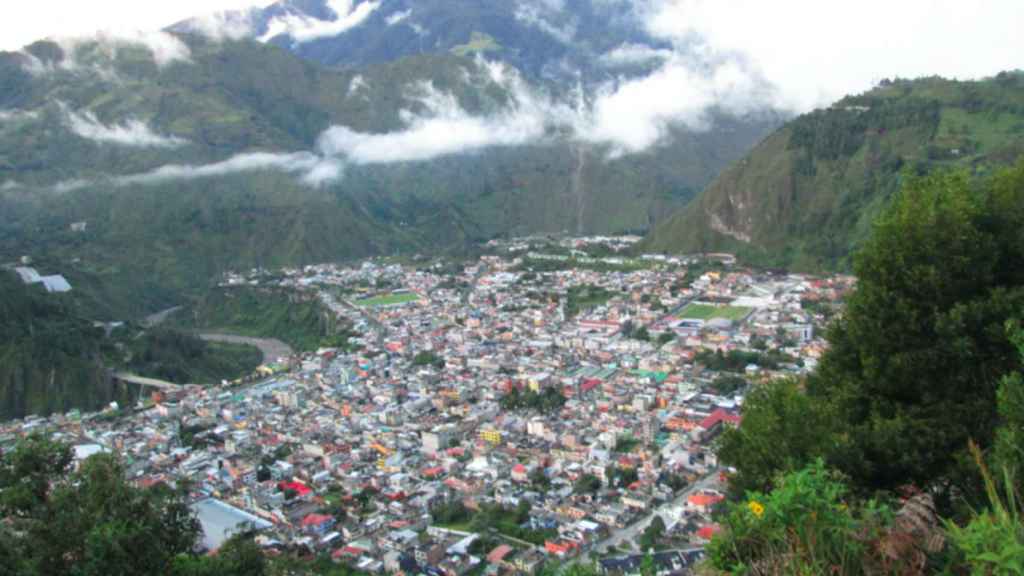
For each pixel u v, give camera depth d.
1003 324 22.08
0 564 18.30
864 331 25.14
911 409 23.06
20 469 21.25
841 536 12.20
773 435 22.95
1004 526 10.55
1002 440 15.55
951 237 24.33
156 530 20.75
